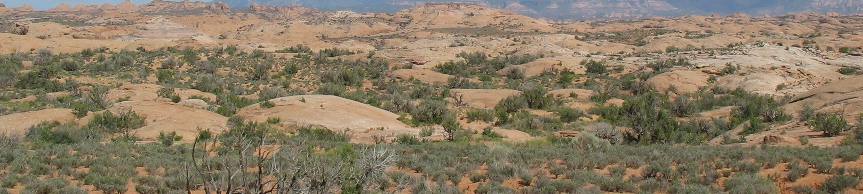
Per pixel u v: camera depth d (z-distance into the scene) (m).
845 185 13.82
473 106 54.62
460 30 198.75
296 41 131.12
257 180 8.90
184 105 41.16
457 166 18.80
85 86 60.06
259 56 92.31
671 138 30.12
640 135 30.94
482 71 86.94
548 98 53.50
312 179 9.27
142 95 50.41
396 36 183.62
